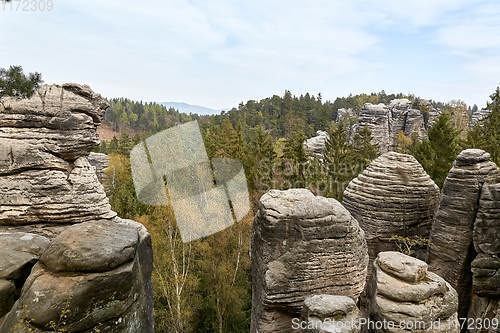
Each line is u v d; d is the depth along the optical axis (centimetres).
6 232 838
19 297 648
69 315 594
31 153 915
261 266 948
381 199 1736
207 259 1848
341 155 3478
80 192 963
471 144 2783
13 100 897
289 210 905
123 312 680
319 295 805
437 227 1560
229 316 1964
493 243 1323
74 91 977
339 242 916
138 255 796
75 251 651
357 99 12225
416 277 788
